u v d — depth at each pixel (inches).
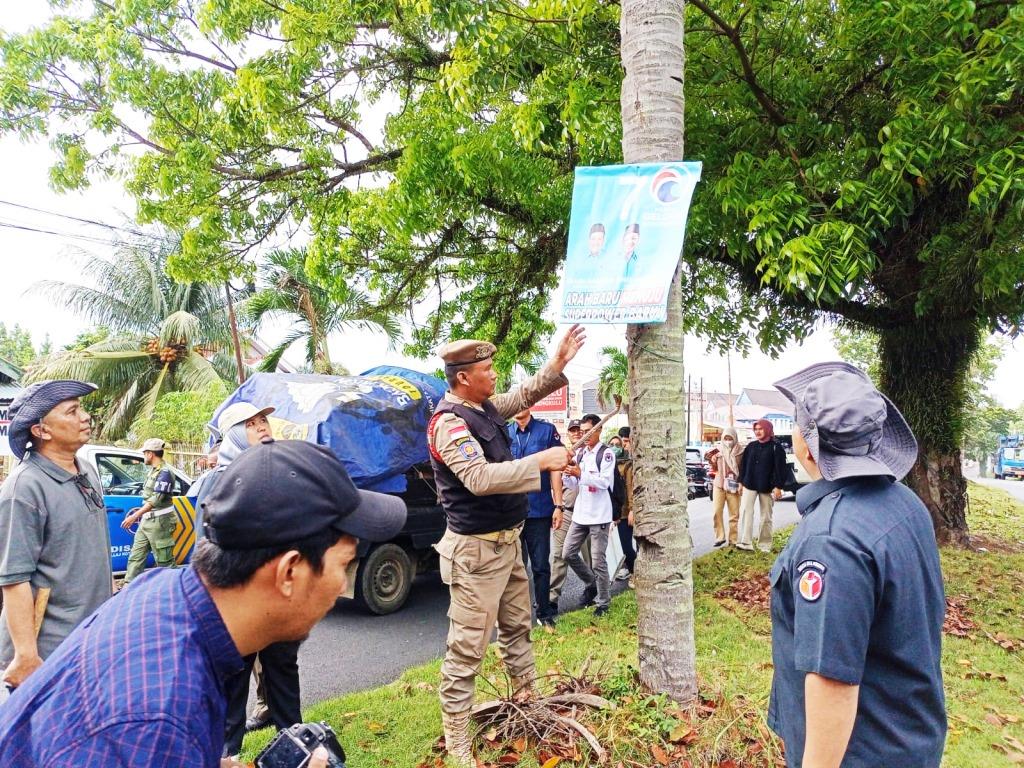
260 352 1093.1
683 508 125.7
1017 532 407.5
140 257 746.2
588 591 247.4
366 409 229.5
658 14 126.2
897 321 319.0
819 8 222.4
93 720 36.9
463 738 120.3
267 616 43.3
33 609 98.0
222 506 42.0
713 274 327.0
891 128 182.9
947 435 329.7
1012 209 194.4
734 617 218.1
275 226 332.2
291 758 49.0
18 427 101.3
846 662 56.8
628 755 112.5
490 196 275.9
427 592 281.1
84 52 288.2
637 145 127.2
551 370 136.6
